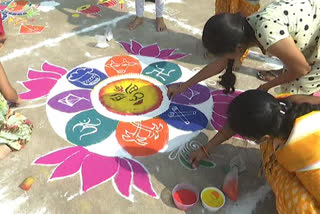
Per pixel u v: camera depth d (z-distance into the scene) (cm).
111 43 394
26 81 332
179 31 423
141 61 369
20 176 251
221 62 269
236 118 188
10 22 417
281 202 206
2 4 450
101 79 339
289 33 233
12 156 264
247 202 244
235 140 286
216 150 277
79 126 289
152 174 257
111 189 245
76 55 371
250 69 369
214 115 309
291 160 192
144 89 330
